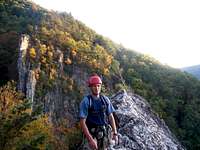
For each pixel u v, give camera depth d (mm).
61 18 151875
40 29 122375
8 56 98062
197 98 114125
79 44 129875
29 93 92000
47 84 100250
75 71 115750
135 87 104062
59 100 100938
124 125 8758
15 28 119438
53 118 94750
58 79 105562
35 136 17500
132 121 8898
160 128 9547
